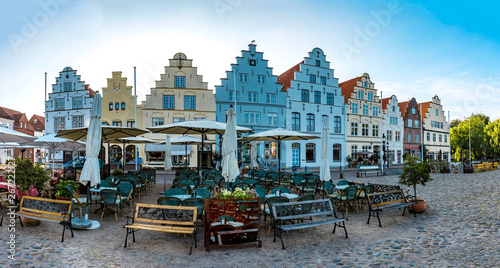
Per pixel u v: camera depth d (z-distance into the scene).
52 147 17.14
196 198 8.00
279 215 7.25
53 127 35.16
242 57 34.47
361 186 12.06
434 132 52.97
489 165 32.31
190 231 6.43
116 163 32.41
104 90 32.84
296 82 37.03
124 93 32.72
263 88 35.16
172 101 32.78
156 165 32.06
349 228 8.48
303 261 6.06
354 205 10.77
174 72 32.88
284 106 36.00
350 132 40.72
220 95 33.59
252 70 34.81
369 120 42.62
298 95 37.12
